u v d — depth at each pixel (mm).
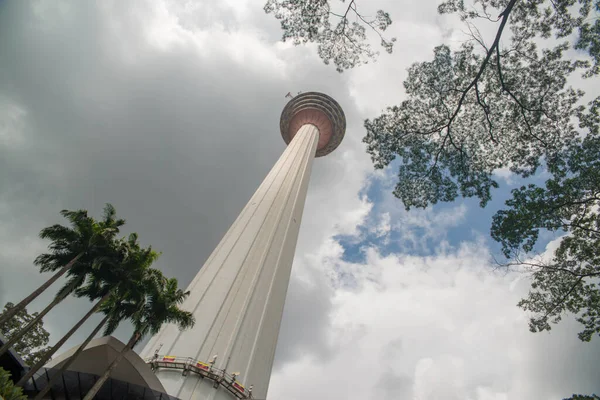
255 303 35719
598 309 26719
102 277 23484
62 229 23297
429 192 28359
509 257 27609
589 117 24375
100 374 23297
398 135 27422
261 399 30281
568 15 23047
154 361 28219
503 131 26141
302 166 64188
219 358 29438
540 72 24406
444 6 25016
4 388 15516
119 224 25703
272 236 44438
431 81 25906
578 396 25594
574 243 26656
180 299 24562
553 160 25672
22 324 37000
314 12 25203
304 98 89312
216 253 41750
